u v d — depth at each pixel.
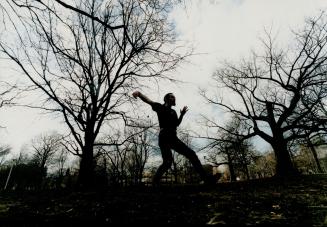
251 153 31.62
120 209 4.04
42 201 5.45
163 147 3.79
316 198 4.13
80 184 11.71
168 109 3.94
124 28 3.33
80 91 13.41
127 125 14.39
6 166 54.88
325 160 43.50
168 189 5.57
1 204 5.48
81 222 3.46
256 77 21.78
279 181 7.70
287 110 20.09
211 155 27.72
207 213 3.48
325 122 18.47
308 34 19.44
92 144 12.82
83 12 3.14
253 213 3.37
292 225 2.74
